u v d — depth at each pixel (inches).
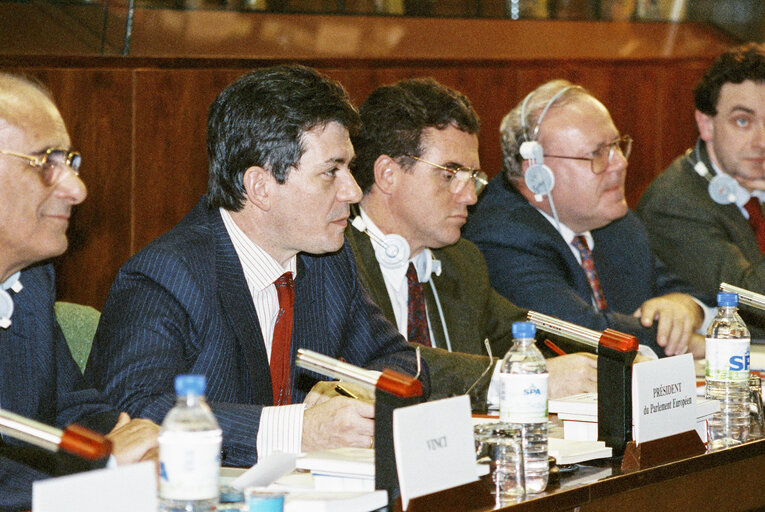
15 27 192.7
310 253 124.3
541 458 88.4
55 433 68.9
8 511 88.8
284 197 116.8
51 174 99.1
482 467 84.4
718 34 297.6
